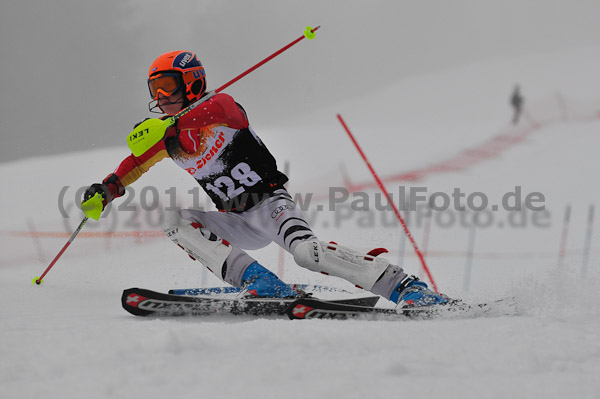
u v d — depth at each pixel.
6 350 6.65
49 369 5.79
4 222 46.62
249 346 6.80
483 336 7.88
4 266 28.58
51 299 13.77
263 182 11.90
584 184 51.97
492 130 92.12
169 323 9.32
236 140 11.77
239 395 5.11
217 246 11.70
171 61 11.95
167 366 5.94
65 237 36.25
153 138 11.09
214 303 10.54
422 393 5.29
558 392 5.39
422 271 24.11
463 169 62.78
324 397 5.10
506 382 5.70
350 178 64.50
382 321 10.02
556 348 7.06
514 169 60.06
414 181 58.62
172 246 30.73
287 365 6.01
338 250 11.36
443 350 6.88
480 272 23.58
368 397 5.13
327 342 7.08
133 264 26.00
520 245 30.69
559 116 102.25
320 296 14.78
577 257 26.64
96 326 8.66
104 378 5.52
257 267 11.57
